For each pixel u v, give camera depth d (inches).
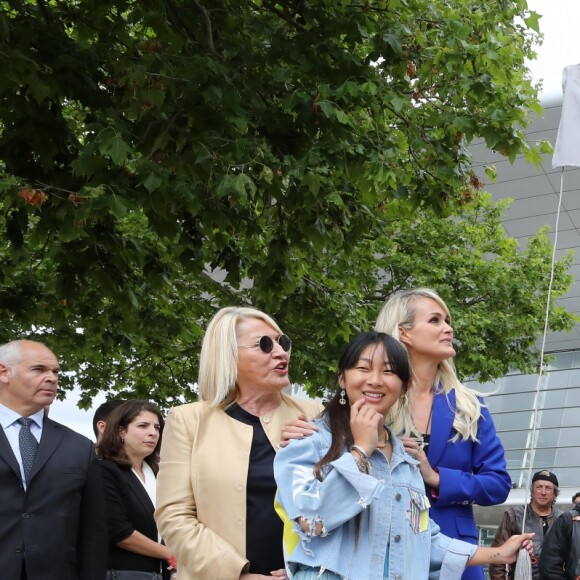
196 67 371.2
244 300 741.9
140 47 389.1
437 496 185.8
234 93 372.5
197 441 188.5
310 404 199.8
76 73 382.6
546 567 344.2
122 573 257.1
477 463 192.1
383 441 164.2
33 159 386.3
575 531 343.0
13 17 394.0
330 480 152.1
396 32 403.2
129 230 558.6
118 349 645.9
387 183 411.2
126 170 371.6
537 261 922.7
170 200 362.0
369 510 158.1
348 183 435.8
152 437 269.7
